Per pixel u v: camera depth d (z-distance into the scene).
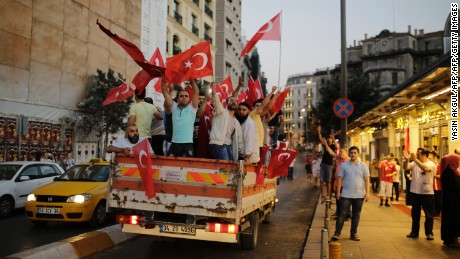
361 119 24.95
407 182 13.01
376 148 28.94
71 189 10.02
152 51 33.00
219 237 6.42
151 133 8.11
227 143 7.20
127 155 6.65
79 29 25.06
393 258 7.15
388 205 15.10
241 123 8.09
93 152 25.42
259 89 11.32
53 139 22.48
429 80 12.91
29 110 21.17
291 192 22.00
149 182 6.34
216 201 6.27
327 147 12.70
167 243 8.52
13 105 20.27
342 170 8.91
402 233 9.55
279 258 7.51
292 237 9.50
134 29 30.67
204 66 7.24
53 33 23.08
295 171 51.94
